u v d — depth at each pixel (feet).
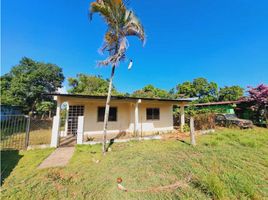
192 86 118.11
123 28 24.17
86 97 33.50
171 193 12.48
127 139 33.12
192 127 28.81
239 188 12.57
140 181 14.57
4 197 11.96
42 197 12.03
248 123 46.65
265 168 17.29
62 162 19.80
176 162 19.26
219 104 71.26
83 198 11.92
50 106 68.33
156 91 100.17
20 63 71.51
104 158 21.45
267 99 51.72
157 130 47.96
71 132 39.29
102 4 22.68
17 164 18.93
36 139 32.86
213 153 22.66
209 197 11.79
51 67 75.56
